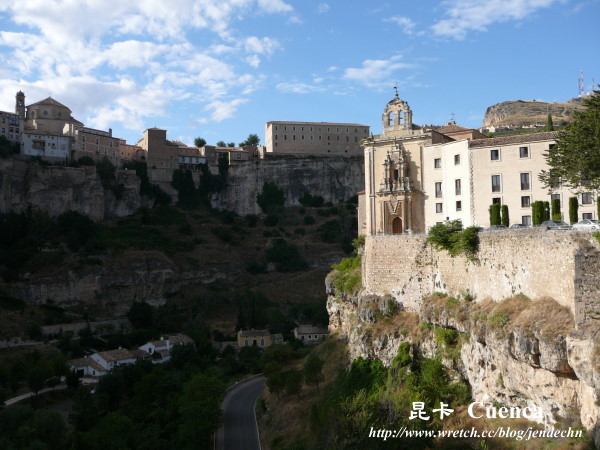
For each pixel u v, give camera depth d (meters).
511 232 45.47
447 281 54.91
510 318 41.84
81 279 159.62
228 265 197.38
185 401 74.56
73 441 74.62
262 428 73.12
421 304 58.22
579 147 50.28
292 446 53.22
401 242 61.66
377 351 59.06
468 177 70.19
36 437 75.81
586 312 34.50
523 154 66.81
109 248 177.00
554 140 64.75
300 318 161.75
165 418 78.44
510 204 67.12
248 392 96.75
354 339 65.44
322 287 190.25
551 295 39.47
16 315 139.00
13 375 108.00
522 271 43.56
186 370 104.19
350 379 60.84
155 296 175.00
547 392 36.59
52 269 159.12
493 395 42.34
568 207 62.94
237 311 174.25
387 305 61.06
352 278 75.50
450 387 47.34
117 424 74.75
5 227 164.75
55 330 139.75
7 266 153.50
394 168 78.75
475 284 50.28
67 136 195.50
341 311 80.56
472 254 50.84
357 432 43.38
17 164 176.38
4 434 76.88
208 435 69.38
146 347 128.12
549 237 40.19
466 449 39.09
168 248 194.50
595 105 50.16
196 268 189.88
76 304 157.62
